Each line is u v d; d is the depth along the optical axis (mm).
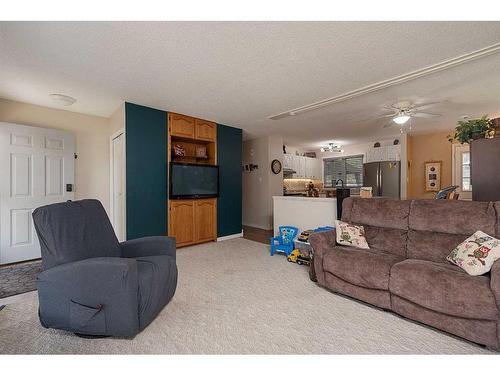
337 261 2342
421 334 1738
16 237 3289
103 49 2131
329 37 1989
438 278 1738
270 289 2527
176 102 3553
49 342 1634
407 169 5664
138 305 1664
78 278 1601
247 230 5934
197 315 2014
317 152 8141
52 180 3600
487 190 2404
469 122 2625
